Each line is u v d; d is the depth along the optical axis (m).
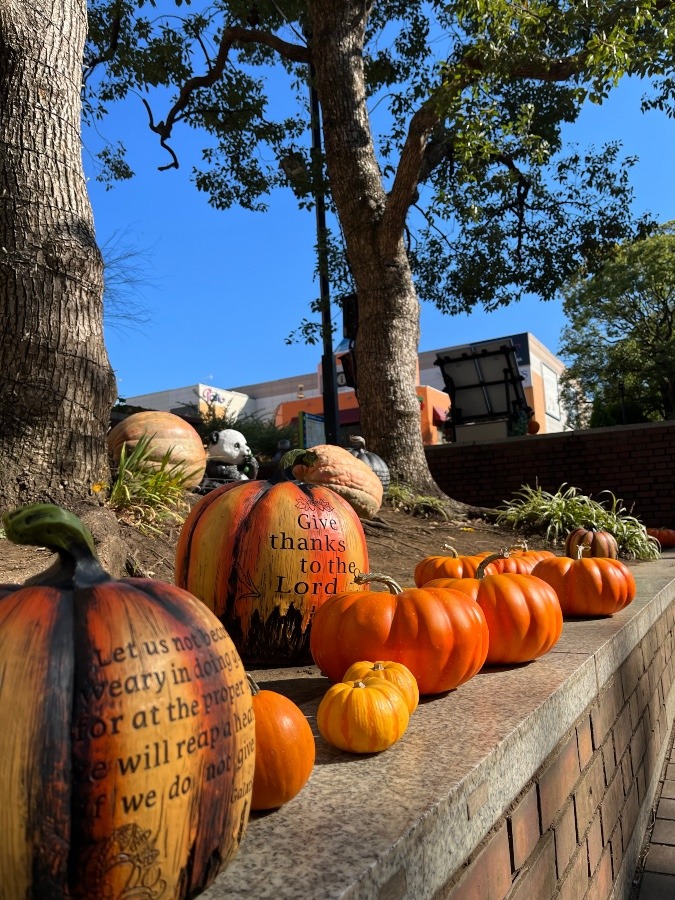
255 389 53.72
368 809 1.46
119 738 1.08
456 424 14.21
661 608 4.84
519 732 1.94
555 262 14.63
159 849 1.09
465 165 8.86
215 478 7.85
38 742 1.05
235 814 1.23
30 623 1.14
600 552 5.62
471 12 8.12
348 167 10.06
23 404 4.97
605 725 2.92
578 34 10.42
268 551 2.87
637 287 35.66
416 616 2.33
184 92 13.23
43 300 5.07
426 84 14.27
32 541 1.24
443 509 8.88
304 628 2.91
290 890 1.15
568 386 43.97
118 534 4.62
